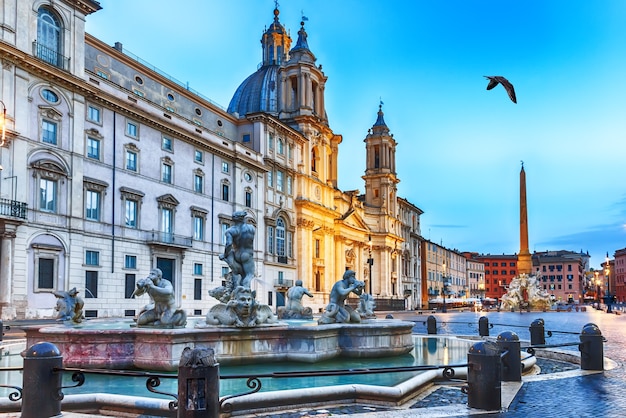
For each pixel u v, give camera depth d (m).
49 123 37.56
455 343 20.06
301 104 74.38
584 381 11.96
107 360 12.59
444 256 146.75
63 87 38.44
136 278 44.34
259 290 60.81
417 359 15.11
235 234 15.95
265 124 64.50
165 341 12.27
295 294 21.47
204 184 53.69
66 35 39.38
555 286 193.38
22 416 7.92
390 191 105.69
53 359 8.09
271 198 64.94
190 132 51.12
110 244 41.94
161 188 47.88
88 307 39.62
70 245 38.28
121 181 43.44
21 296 34.59
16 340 21.25
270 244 64.31
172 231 48.94
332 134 82.06
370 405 9.73
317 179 75.62
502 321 45.00
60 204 37.84
